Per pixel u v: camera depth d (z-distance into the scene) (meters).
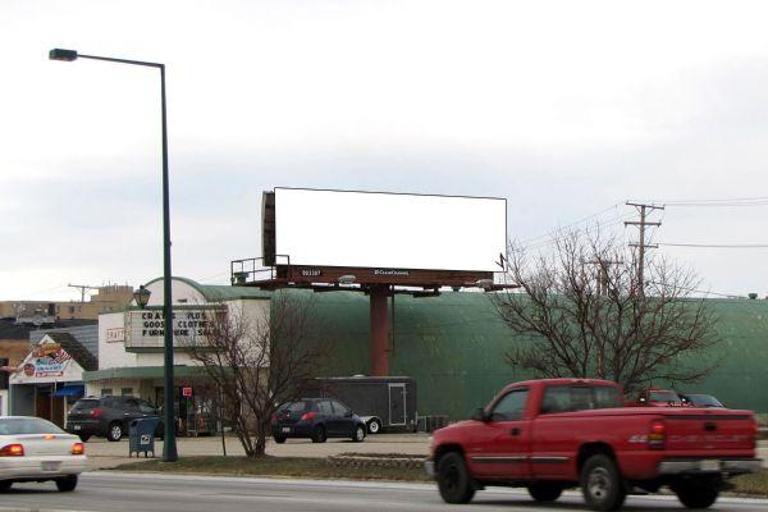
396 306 64.06
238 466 31.72
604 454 17.77
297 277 58.41
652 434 17.03
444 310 64.75
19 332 85.62
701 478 17.61
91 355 63.97
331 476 28.66
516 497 21.88
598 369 28.84
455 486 20.12
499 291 59.66
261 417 33.59
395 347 61.88
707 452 17.28
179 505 20.25
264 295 58.03
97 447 46.22
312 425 45.75
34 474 23.72
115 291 131.88
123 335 59.47
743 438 17.59
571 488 20.34
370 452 36.75
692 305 54.22
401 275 60.22
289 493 23.44
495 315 64.38
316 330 60.12
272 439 49.41
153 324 57.31
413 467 28.56
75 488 25.19
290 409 45.88
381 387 54.75
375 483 26.70
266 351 38.84
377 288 60.12
